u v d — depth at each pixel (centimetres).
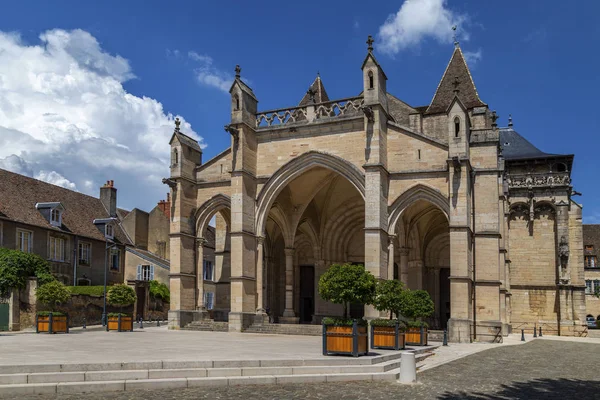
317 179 3547
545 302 4469
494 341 2823
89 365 1288
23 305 3206
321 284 1738
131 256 4947
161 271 4875
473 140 3002
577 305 4391
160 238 5344
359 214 3988
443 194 2862
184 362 1370
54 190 4441
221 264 3822
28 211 3897
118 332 2948
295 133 3231
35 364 1259
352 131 3066
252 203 3256
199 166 3512
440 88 3856
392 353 1709
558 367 1822
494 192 2938
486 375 1547
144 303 4416
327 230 4000
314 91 4047
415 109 4162
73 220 4350
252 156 3284
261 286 3234
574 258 4488
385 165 2984
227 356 1531
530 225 4572
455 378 1466
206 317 3431
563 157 4634
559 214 4469
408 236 3656
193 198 3466
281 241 4209
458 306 2739
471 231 2908
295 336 2723
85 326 3400
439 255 4034
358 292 1702
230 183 3394
